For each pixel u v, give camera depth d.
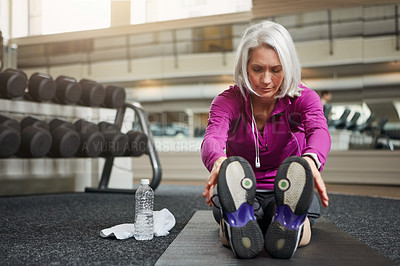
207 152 1.03
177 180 4.85
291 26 5.65
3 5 3.90
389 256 1.06
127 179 3.57
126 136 2.79
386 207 2.20
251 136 1.13
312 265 0.92
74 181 3.22
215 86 6.66
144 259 1.03
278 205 0.93
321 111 1.09
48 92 2.70
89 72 7.19
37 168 3.02
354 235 1.38
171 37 6.69
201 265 0.92
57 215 1.87
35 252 1.11
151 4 3.63
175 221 1.61
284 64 0.99
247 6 3.63
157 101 6.94
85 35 4.04
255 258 0.98
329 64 5.59
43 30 3.83
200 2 3.59
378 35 5.26
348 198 2.68
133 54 6.95
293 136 1.14
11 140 2.29
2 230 1.47
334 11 5.41
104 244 1.22
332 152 4.31
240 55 1.03
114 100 3.04
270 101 1.11
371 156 4.15
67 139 2.54
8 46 4.08
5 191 2.84
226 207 0.91
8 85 2.48
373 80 5.34
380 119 5.25
